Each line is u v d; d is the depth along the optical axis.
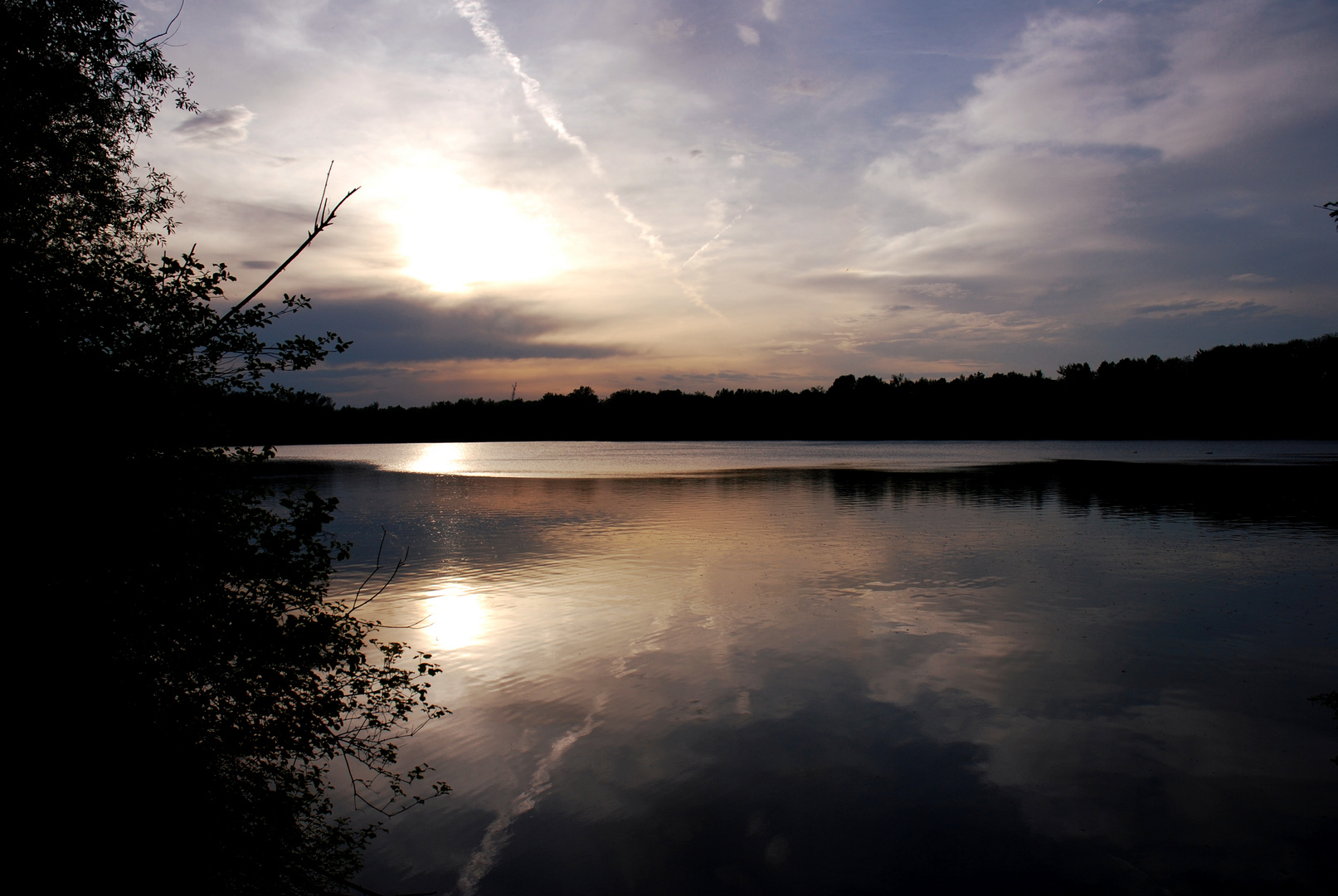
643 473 61.28
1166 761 9.67
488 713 11.28
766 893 7.33
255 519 6.44
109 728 5.68
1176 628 14.97
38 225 6.40
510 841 8.12
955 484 47.75
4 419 5.44
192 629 5.93
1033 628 15.08
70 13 7.34
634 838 8.17
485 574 20.59
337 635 6.57
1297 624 15.15
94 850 5.49
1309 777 9.20
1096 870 7.60
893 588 18.53
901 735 10.48
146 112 8.59
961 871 7.62
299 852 6.90
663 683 12.39
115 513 5.73
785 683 12.38
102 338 5.86
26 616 5.40
